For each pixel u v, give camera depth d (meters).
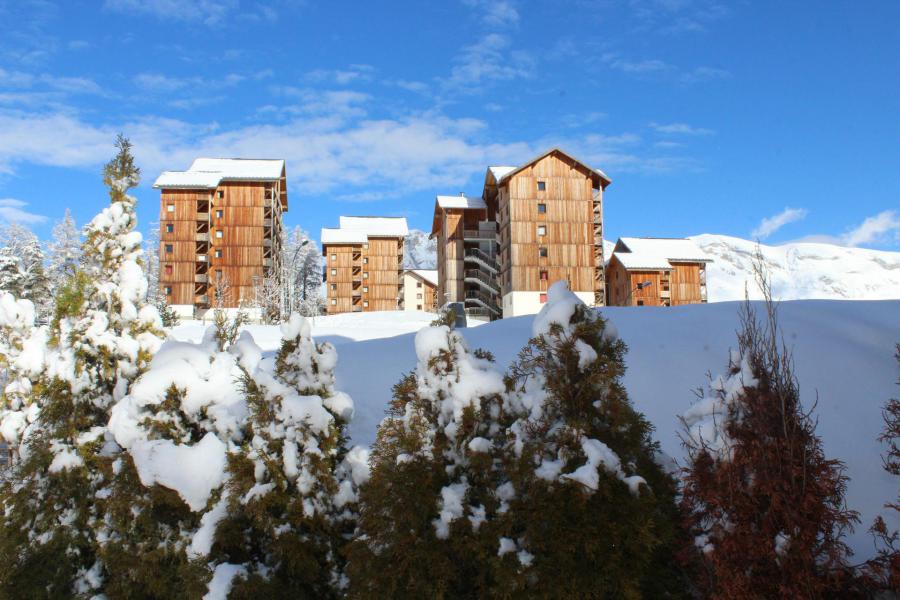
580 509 5.94
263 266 62.47
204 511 8.00
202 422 8.88
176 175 61.50
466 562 6.34
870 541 7.58
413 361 15.63
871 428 10.22
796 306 17.20
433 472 6.61
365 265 78.81
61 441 9.89
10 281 49.53
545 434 6.49
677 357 13.53
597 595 5.70
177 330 29.89
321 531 7.75
